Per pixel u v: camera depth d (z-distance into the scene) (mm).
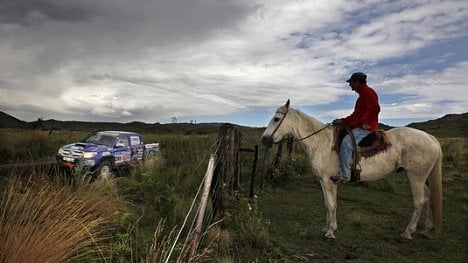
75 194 5840
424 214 9312
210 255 5352
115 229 5539
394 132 7391
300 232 7195
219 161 6797
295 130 7387
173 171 10672
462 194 11609
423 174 7129
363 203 10227
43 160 15031
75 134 25469
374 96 7066
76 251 4363
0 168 9750
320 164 7172
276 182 12055
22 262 3588
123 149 14109
